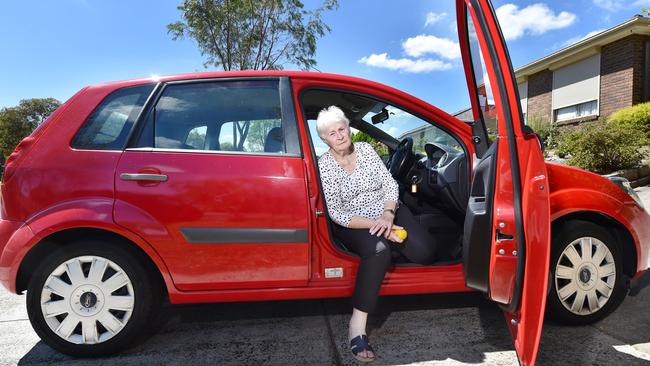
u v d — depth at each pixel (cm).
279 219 207
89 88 220
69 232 207
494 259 176
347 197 223
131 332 211
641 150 771
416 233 231
